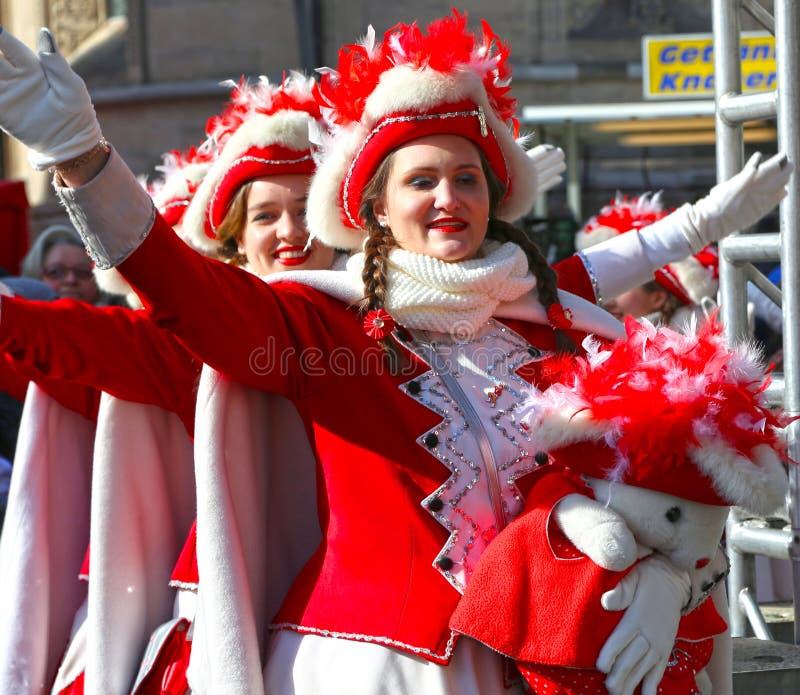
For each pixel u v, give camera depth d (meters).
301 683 4.23
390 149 4.57
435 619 4.11
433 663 4.06
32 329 4.39
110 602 5.07
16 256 14.52
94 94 27.88
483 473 4.34
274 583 4.87
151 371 4.80
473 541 4.26
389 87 4.50
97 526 5.11
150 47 27.73
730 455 3.91
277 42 26.98
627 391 3.99
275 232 5.62
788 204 6.37
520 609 3.95
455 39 4.55
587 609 3.88
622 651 3.88
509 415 4.45
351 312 4.57
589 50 25.70
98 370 4.64
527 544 4.01
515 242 4.84
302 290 4.58
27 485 5.51
